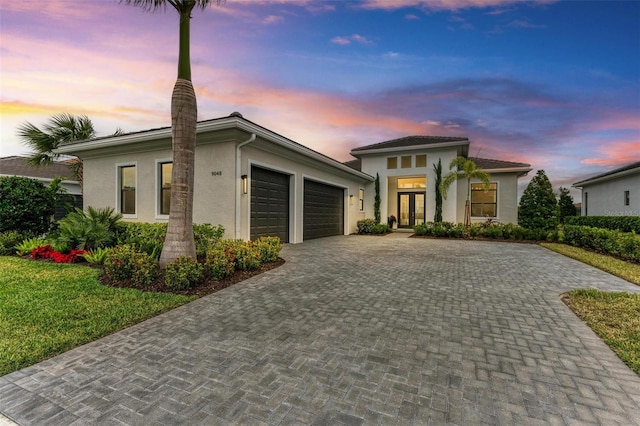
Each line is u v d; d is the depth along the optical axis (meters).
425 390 2.12
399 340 2.95
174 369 2.39
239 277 5.45
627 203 15.56
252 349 2.74
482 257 8.08
